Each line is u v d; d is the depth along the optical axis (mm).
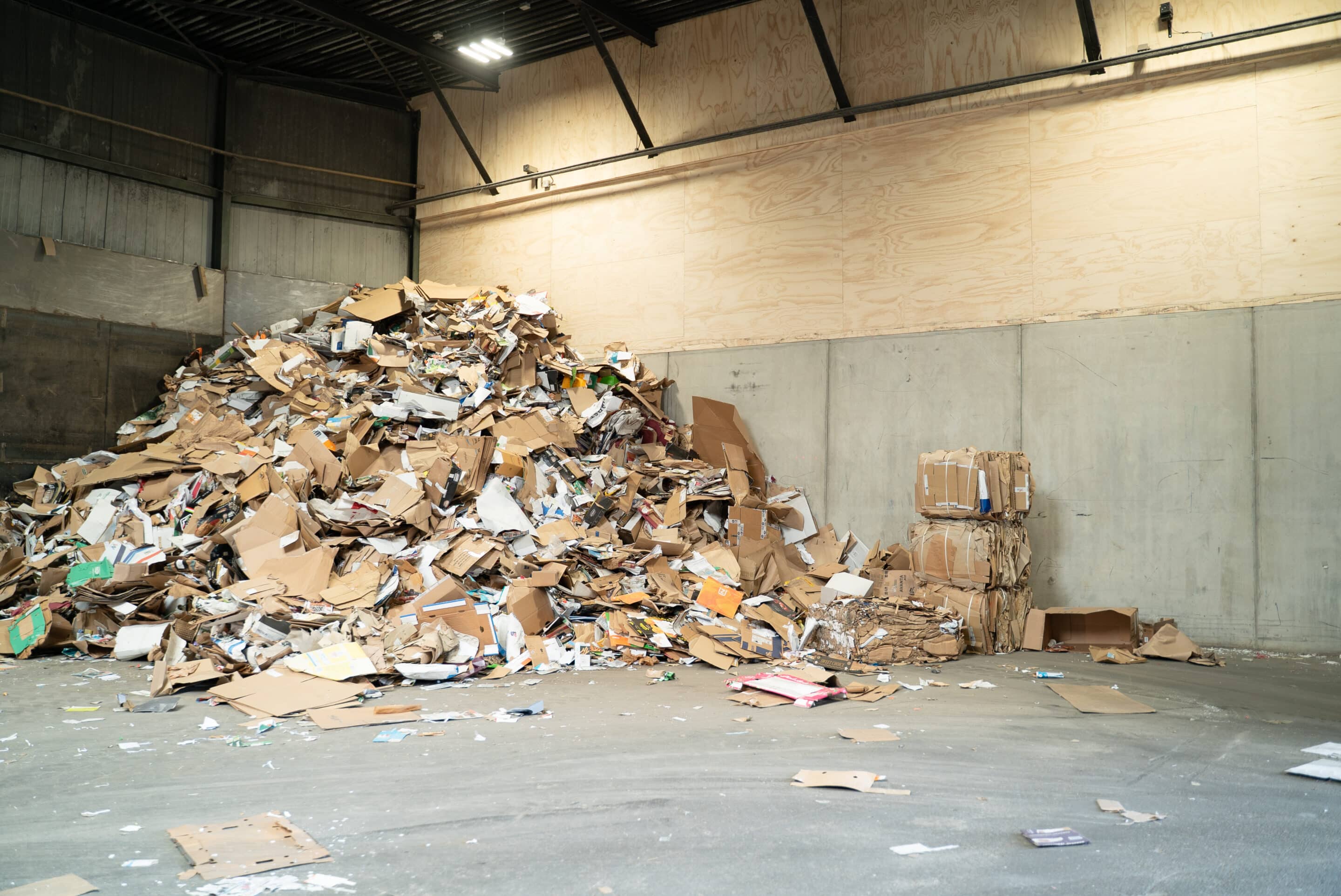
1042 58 9641
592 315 12633
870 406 10422
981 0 9984
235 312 12734
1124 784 4234
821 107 10930
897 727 5363
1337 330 8180
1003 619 8516
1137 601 8875
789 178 11125
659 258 12094
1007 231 9727
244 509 8555
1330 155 8281
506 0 11336
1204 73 8820
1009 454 8523
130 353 11688
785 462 10953
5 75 10773
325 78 13578
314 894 2914
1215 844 3445
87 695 6098
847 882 3051
